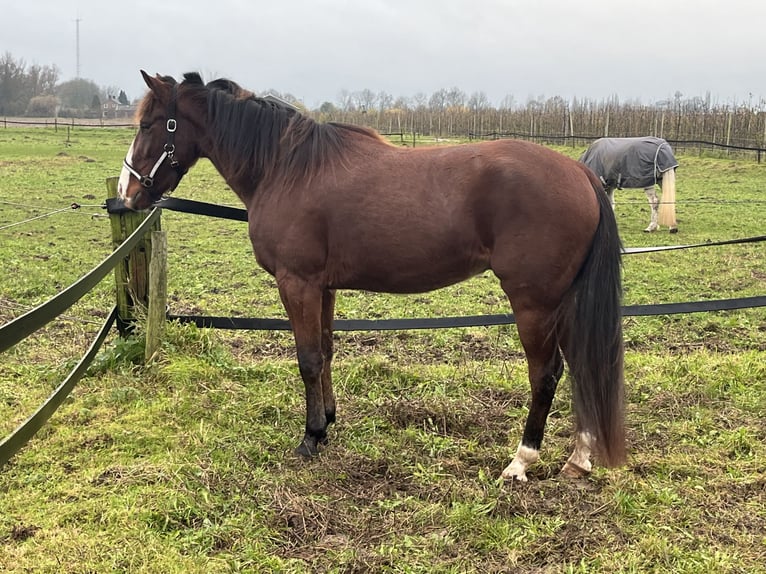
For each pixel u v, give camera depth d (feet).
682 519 10.73
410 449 13.24
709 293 27.76
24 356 18.52
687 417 14.56
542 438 12.57
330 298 13.53
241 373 16.97
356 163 12.00
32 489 11.59
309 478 12.14
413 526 10.61
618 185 43.27
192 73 13.92
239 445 13.23
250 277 30.60
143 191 14.24
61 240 36.86
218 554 9.89
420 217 11.39
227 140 13.00
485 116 122.83
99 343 16.55
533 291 11.14
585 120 101.81
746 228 43.09
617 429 11.29
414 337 21.49
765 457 12.63
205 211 16.10
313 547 10.09
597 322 11.14
